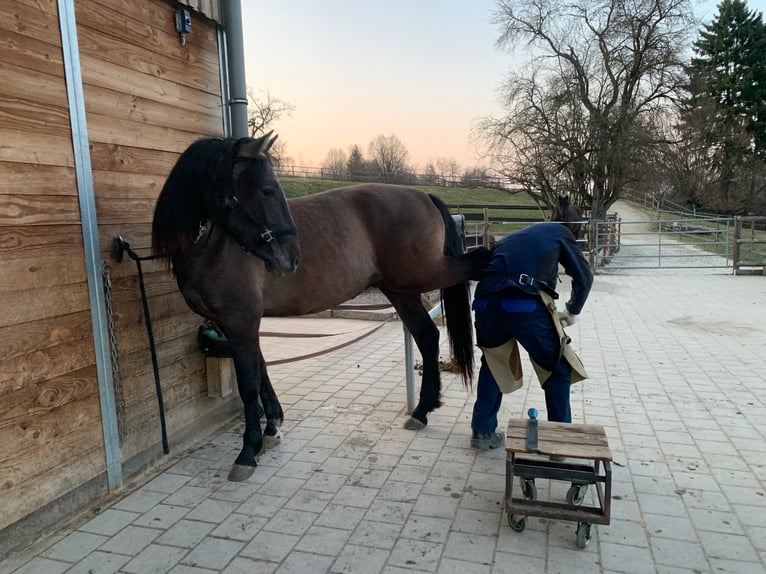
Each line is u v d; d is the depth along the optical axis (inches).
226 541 91.1
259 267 114.3
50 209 92.7
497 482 110.7
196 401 135.4
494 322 113.2
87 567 84.6
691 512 97.1
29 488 90.0
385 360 212.7
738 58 1411.2
